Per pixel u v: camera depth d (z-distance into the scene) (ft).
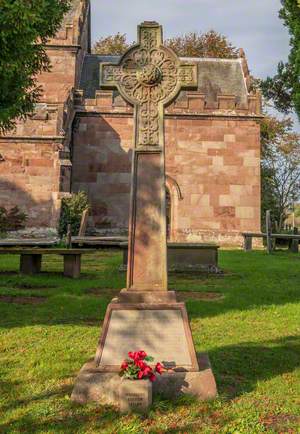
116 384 12.26
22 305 24.35
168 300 13.80
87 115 75.00
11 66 30.99
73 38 79.30
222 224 73.87
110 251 55.93
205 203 74.13
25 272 35.50
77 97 75.20
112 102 75.46
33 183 61.93
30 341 17.83
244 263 43.50
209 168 74.90
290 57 61.62
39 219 61.21
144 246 14.42
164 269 14.28
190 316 21.98
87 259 47.09
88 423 11.09
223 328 19.94
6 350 16.81
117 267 40.50
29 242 38.91
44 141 62.64
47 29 38.32
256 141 75.87
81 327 19.71
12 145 62.54
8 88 34.17
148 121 15.19
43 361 15.60
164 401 11.96
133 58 15.46
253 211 74.43
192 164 74.84
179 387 12.38
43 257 48.96
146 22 15.64
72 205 61.16
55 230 59.88
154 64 15.42
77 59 81.15
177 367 12.82
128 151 74.84
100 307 23.45
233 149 75.46
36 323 20.53
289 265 41.86
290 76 85.46
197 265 37.88
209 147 75.25
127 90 15.33
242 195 74.69
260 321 21.26
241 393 12.86
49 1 36.63
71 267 34.37
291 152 127.03
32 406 12.12
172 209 73.92
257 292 28.07
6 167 62.13
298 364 15.46
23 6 29.43
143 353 12.37
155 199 14.64
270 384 13.57
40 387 13.46
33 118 62.90
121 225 73.15
